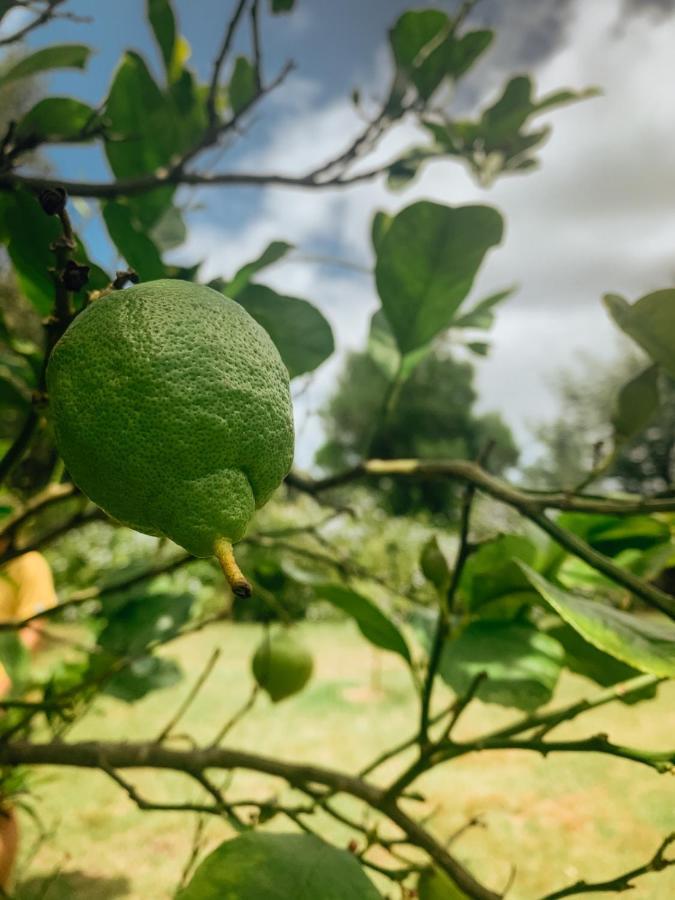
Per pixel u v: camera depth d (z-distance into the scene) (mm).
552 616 324
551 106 457
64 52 323
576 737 1110
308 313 323
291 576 438
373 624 335
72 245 190
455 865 276
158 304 179
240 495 172
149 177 325
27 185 272
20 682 448
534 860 730
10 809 442
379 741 1210
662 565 319
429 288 334
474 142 460
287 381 195
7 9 269
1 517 424
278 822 850
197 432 168
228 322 183
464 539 272
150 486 169
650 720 1181
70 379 176
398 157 443
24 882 712
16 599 517
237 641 2033
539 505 259
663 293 239
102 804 938
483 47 421
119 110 381
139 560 464
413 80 415
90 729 1261
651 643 217
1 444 385
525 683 296
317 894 226
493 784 961
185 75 413
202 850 803
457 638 315
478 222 325
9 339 324
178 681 433
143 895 698
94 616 455
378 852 768
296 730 1267
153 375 169
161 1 402
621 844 752
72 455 176
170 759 328
